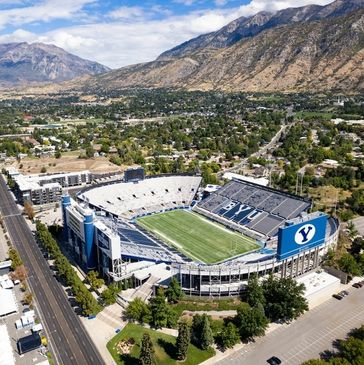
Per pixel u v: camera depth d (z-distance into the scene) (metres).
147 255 199.38
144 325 152.62
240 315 145.50
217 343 142.62
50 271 198.62
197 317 147.62
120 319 157.00
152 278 177.25
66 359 135.50
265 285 164.25
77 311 163.50
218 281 173.62
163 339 143.62
